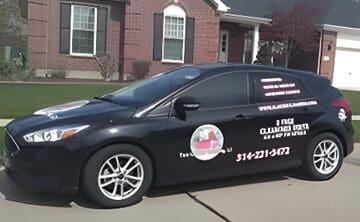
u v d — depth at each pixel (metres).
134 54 21.97
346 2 32.09
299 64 29.30
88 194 5.58
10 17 30.92
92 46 21.59
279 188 6.70
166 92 6.13
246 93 6.53
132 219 5.36
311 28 27.58
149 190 6.40
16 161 5.54
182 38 22.92
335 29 28.64
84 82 19.53
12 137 5.67
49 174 5.44
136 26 21.89
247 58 27.31
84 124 5.56
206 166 6.18
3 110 11.51
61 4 20.78
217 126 6.20
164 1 22.33
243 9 26.97
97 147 5.52
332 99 7.22
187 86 6.20
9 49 22.80
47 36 20.66
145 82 6.80
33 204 5.73
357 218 5.59
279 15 26.56
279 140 6.68
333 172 7.20
